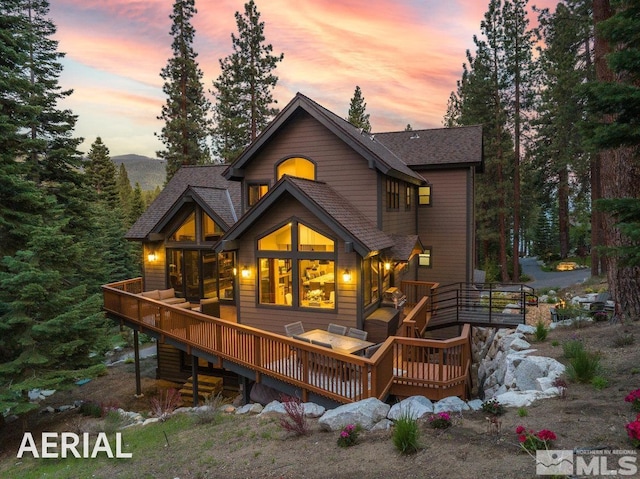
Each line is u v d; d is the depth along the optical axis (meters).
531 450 4.72
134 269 33.28
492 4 27.75
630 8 5.72
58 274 10.84
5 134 13.75
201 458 6.56
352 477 5.00
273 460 5.98
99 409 11.79
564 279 28.75
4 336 10.73
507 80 28.03
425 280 18.70
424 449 5.34
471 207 18.03
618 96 5.51
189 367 15.20
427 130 20.75
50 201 13.90
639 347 7.96
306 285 11.88
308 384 8.97
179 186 18.80
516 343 9.62
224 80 31.14
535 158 31.66
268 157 14.17
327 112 14.60
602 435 4.87
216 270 15.72
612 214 6.13
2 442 10.43
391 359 8.83
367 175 13.01
